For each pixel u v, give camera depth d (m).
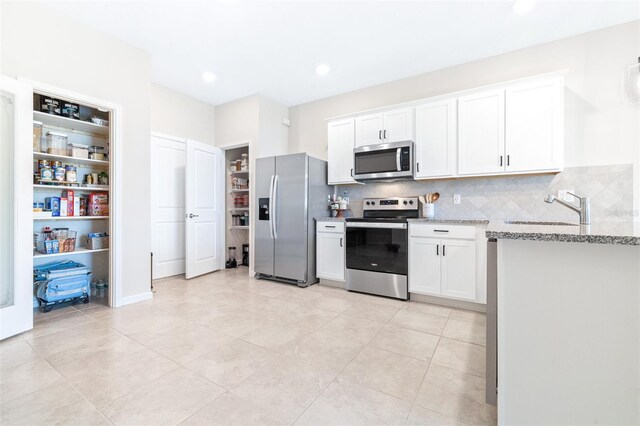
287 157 3.69
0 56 2.13
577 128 2.66
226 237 4.72
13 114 2.14
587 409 1.01
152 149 3.81
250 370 1.68
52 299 2.63
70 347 1.94
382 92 3.78
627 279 0.96
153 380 1.57
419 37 2.76
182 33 2.73
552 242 1.04
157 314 2.57
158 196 3.88
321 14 2.45
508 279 1.10
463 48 2.94
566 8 2.34
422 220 2.89
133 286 2.90
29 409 1.33
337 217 3.68
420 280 2.90
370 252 3.20
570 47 2.71
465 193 3.16
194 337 2.11
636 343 0.95
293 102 4.44
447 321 2.44
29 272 2.21
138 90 2.95
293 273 3.61
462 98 2.90
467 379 1.60
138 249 2.95
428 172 3.08
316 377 1.61
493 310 1.28
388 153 3.25
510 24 2.55
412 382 1.57
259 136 4.11
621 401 0.97
